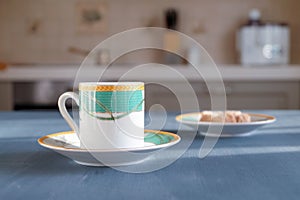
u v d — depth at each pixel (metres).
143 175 0.56
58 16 3.69
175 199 0.45
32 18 3.68
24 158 0.69
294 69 3.08
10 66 3.28
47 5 3.68
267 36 3.21
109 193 0.48
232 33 3.69
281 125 1.10
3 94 3.07
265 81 3.09
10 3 3.68
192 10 3.68
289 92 3.08
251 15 3.35
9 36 3.68
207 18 3.68
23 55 3.69
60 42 3.69
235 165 0.63
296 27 3.67
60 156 0.70
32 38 3.69
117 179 0.54
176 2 3.68
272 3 3.67
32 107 3.09
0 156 0.70
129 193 0.48
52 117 1.30
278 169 0.60
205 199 0.45
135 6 3.69
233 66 3.09
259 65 3.24
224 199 0.45
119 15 3.69
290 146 0.79
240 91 3.09
